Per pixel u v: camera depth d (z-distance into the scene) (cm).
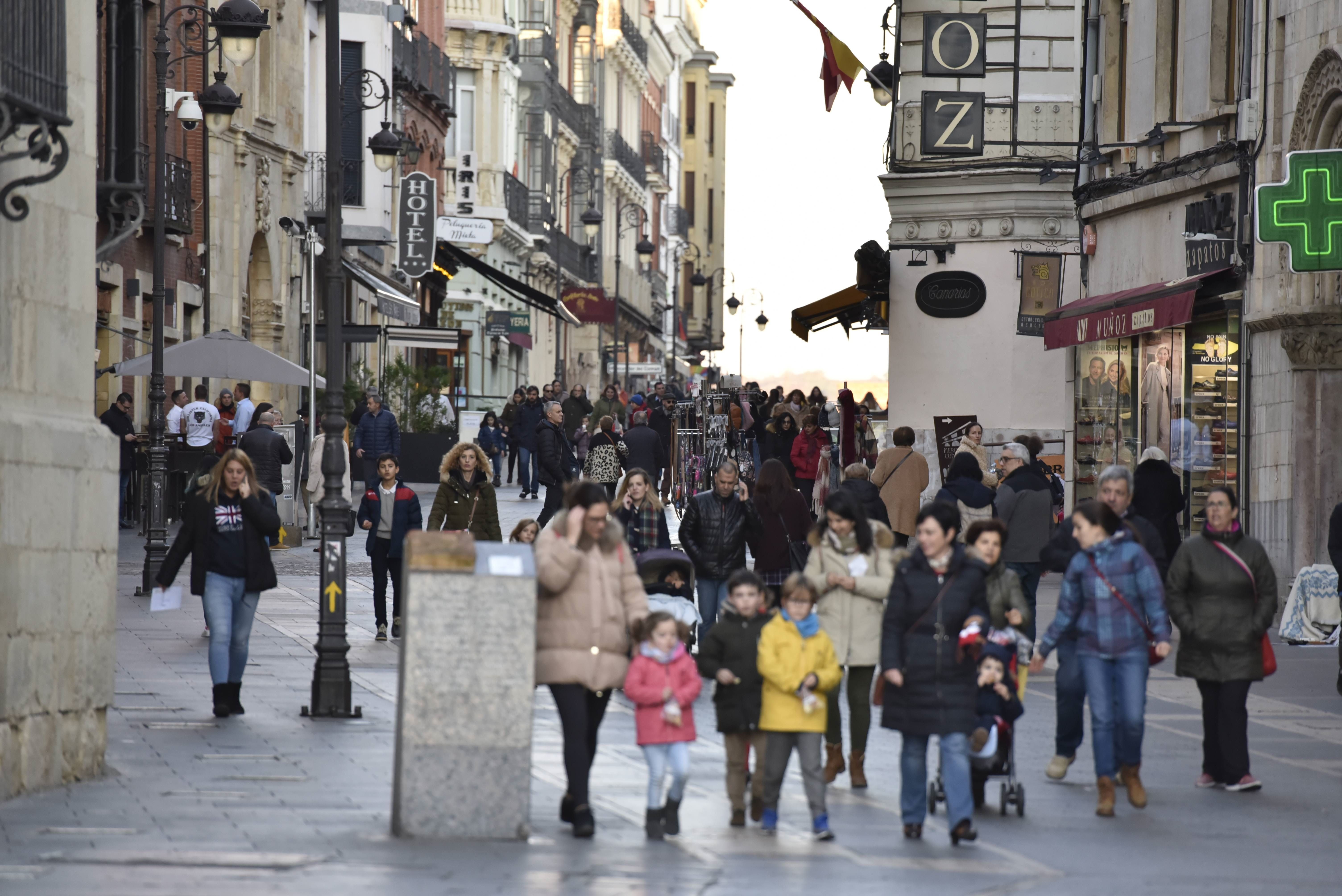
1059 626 2692
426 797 2317
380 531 4512
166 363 6869
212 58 8969
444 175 15375
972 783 2673
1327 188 4131
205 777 2761
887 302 7862
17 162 2603
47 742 2633
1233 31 5594
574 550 2394
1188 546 2888
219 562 3353
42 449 2609
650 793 2386
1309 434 4978
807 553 3978
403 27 13088
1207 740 2894
